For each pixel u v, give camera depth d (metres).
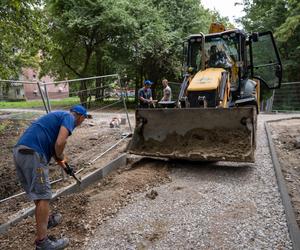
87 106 12.86
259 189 5.06
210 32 9.08
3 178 6.86
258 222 4.07
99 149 8.09
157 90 24.31
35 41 11.98
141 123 6.88
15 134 10.36
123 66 20.61
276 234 3.78
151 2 20.98
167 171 6.15
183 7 22.41
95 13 19.58
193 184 5.44
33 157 3.74
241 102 7.44
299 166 6.15
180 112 6.55
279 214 4.22
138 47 20.23
